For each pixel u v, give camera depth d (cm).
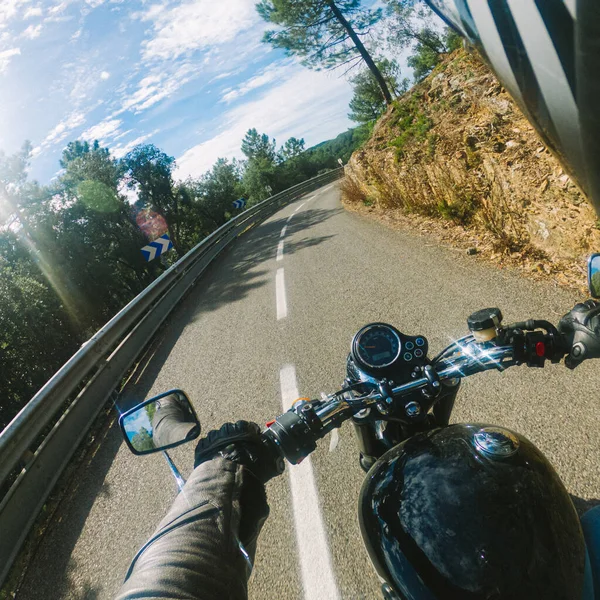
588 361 324
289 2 2175
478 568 98
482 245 627
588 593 105
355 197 1427
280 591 230
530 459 115
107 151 3659
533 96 51
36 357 1334
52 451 407
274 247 1182
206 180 5553
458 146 717
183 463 364
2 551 302
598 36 37
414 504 112
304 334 532
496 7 47
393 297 551
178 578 75
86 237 2531
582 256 465
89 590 269
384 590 118
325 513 266
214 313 762
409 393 148
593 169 52
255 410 404
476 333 136
